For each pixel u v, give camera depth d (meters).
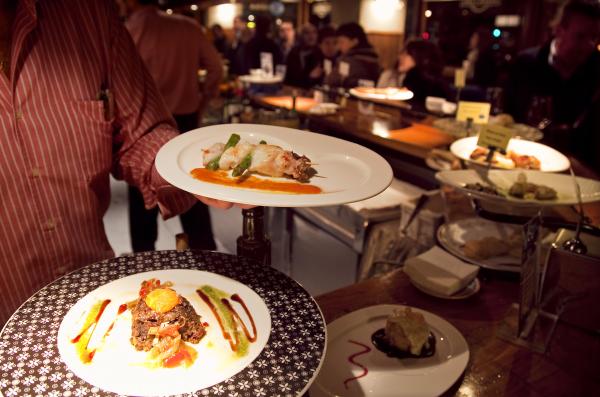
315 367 0.86
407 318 1.19
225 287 1.09
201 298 1.06
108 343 0.92
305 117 3.45
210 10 11.33
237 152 1.17
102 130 1.31
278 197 0.94
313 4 9.27
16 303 1.28
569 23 3.16
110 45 1.34
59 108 1.24
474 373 1.17
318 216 2.66
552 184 1.79
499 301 1.46
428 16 6.76
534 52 3.49
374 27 7.60
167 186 1.29
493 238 1.71
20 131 1.20
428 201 2.19
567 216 1.76
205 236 3.96
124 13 4.92
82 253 1.36
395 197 2.48
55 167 1.26
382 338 1.22
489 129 1.90
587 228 1.45
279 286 1.10
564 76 3.34
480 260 1.63
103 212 1.46
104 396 0.79
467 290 1.50
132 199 3.87
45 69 1.22
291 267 3.04
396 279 1.57
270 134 1.37
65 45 1.25
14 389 0.80
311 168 1.19
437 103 3.28
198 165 1.19
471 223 1.89
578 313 1.32
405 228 2.22
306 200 0.93
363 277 2.37
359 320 1.29
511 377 1.16
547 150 2.15
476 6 6.17
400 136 2.71
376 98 3.29
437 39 6.62
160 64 3.94
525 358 1.22
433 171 2.50
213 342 0.94
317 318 0.99
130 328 0.97
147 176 1.36
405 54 3.51
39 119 1.22
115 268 1.16
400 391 1.05
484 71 4.86
